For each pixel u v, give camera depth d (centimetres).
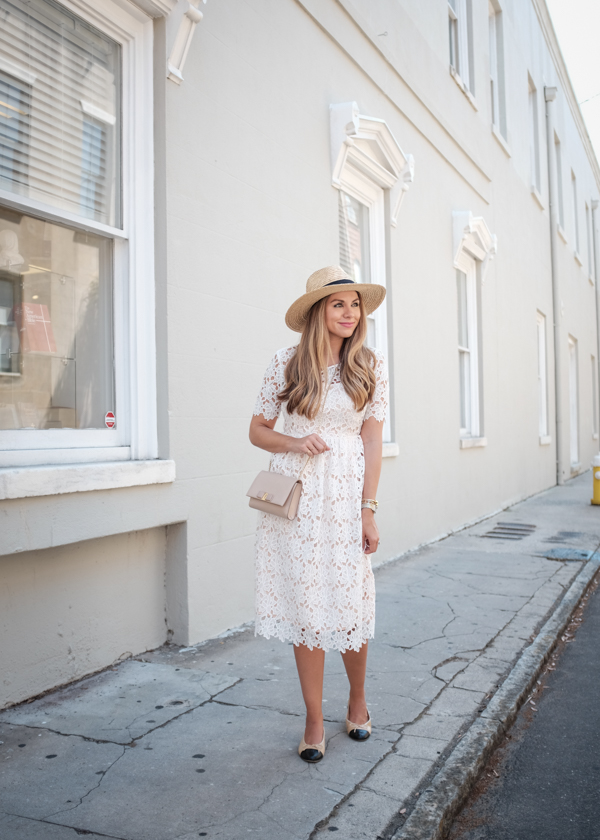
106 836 204
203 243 388
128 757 253
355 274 617
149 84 359
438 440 769
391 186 645
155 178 362
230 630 405
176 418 365
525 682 339
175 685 321
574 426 1742
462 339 918
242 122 425
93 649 333
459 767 249
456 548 700
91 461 332
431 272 765
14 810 217
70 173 328
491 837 223
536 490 1246
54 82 320
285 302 470
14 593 295
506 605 479
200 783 235
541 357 1377
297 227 488
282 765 248
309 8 507
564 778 263
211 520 391
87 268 341
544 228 1399
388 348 652
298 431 260
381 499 624
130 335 356
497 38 1096
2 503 271
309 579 248
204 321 388
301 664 255
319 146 523
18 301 306
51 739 266
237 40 421
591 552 672
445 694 320
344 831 208
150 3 346
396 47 673
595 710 326
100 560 336
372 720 290
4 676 291
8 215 302
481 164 949
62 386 327
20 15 303
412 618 446
